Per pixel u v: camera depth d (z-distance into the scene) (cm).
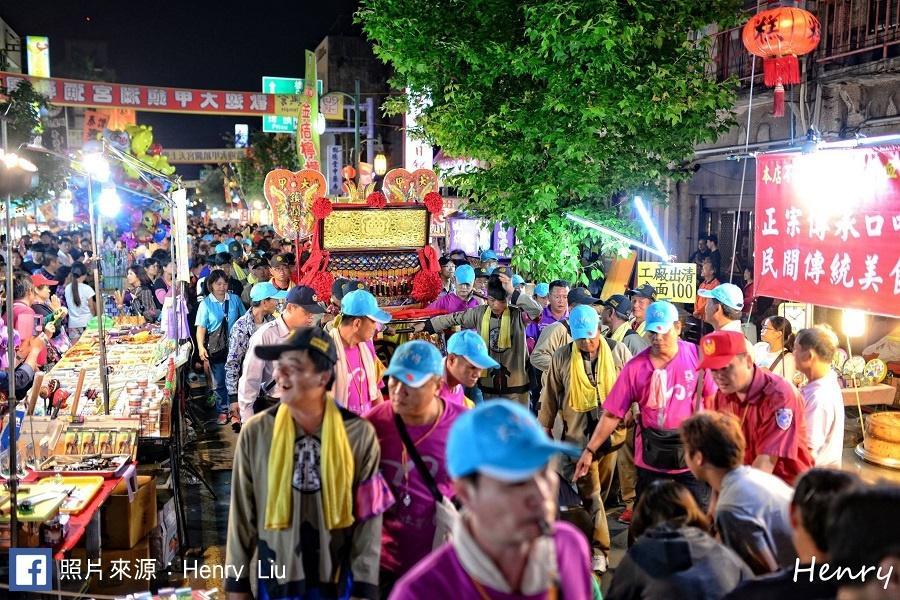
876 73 1145
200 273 1612
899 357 1070
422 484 431
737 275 1488
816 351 573
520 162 1065
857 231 605
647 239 1672
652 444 616
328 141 4888
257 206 5278
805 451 525
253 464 396
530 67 999
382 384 675
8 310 524
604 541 679
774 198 685
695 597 330
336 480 387
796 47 831
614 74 960
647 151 1073
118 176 2741
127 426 687
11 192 530
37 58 5309
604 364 705
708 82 1009
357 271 998
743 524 375
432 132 1122
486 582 255
